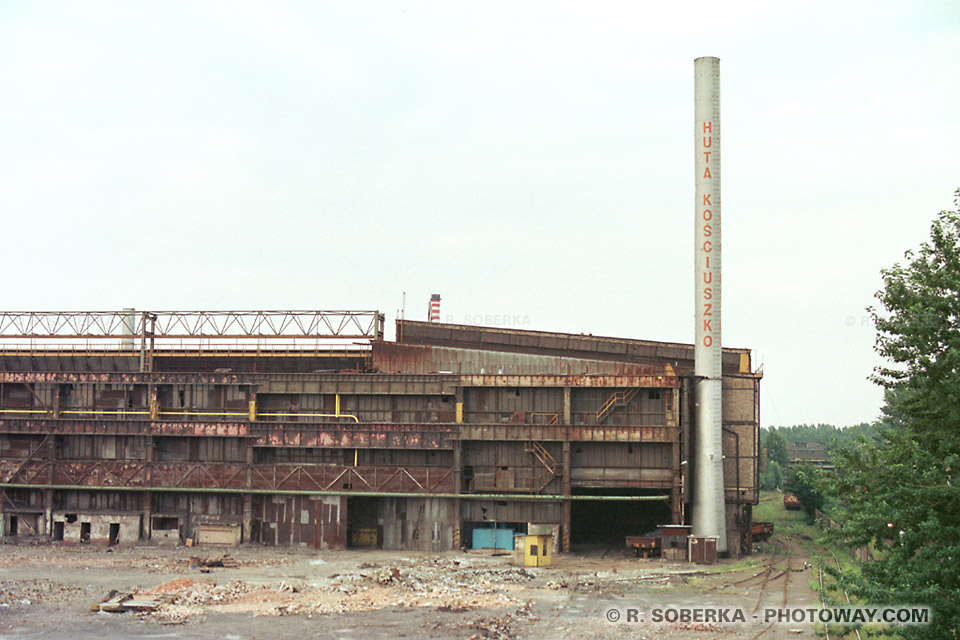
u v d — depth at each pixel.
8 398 92.88
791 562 76.56
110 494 89.31
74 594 59.59
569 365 85.38
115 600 55.69
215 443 88.50
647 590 61.34
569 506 82.62
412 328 90.62
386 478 84.31
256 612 54.09
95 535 87.75
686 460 82.38
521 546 73.88
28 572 69.31
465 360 87.31
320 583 64.12
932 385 38.22
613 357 87.25
